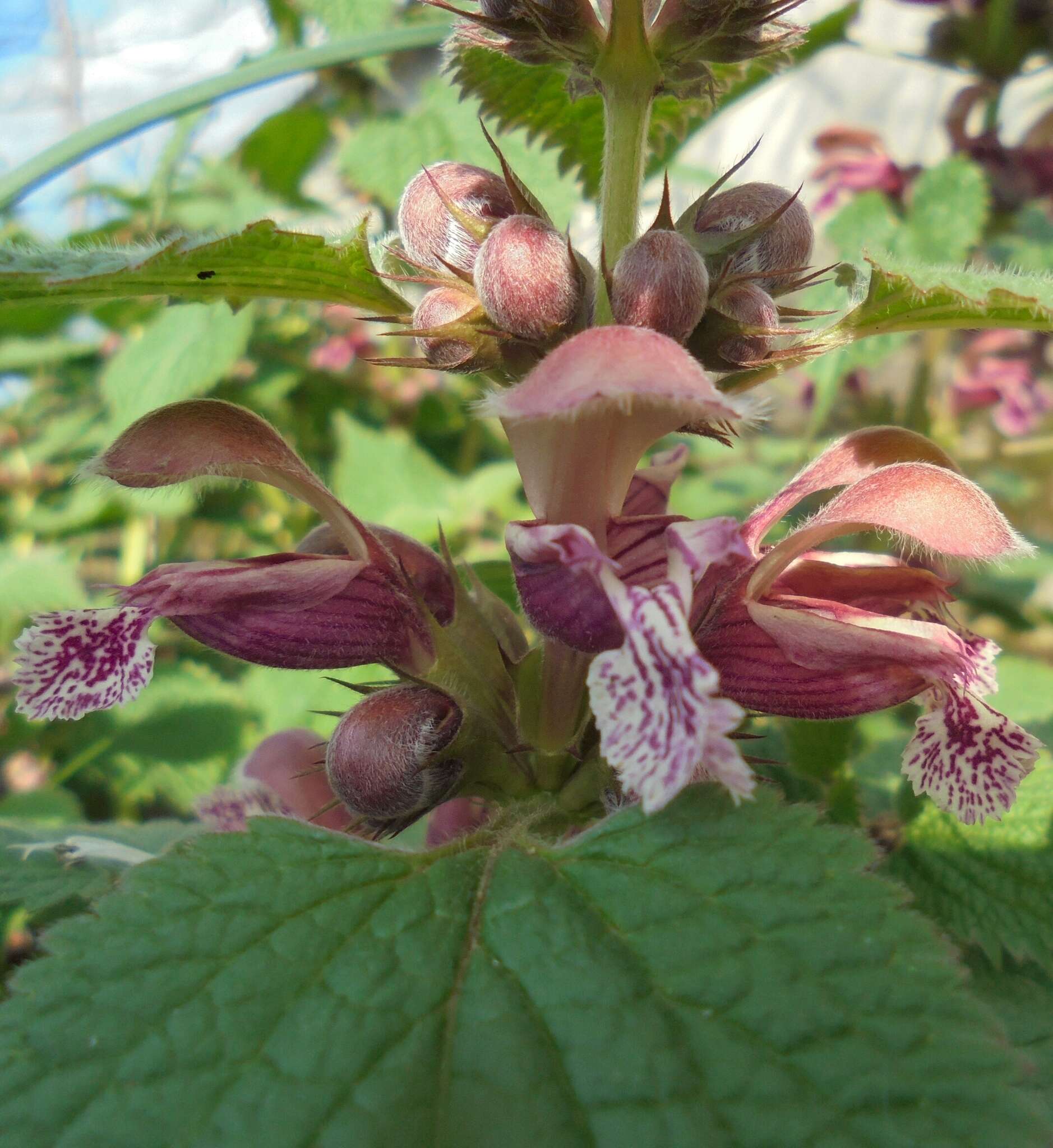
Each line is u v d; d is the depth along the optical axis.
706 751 0.05
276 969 0.06
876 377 0.23
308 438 0.28
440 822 0.10
